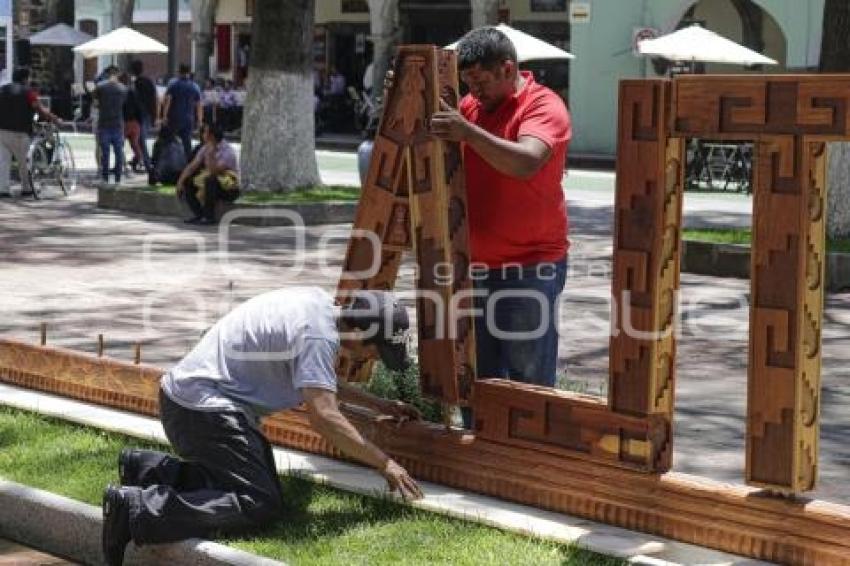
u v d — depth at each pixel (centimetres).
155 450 880
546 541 727
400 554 716
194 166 2403
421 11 5241
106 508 745
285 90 2550
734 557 695
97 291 1691
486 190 823
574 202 2977
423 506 786
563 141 793
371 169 850
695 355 1381
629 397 737
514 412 794
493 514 770
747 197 3186
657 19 4450
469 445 816
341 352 864
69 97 5094
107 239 2191
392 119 835
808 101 654
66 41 4747
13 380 1116
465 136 762
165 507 737
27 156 2811
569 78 4588
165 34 6253
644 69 4456
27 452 926
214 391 759
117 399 1025
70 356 1064
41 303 1595
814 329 678
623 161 724
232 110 5119
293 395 767
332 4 5594
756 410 684
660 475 734
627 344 734
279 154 2553
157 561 752
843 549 661
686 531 718
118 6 5816
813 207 666
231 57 5919
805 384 676
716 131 688
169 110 2908
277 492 762
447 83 808
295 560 711
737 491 702
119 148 3073
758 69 4616
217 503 743
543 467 779
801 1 4272
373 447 754
